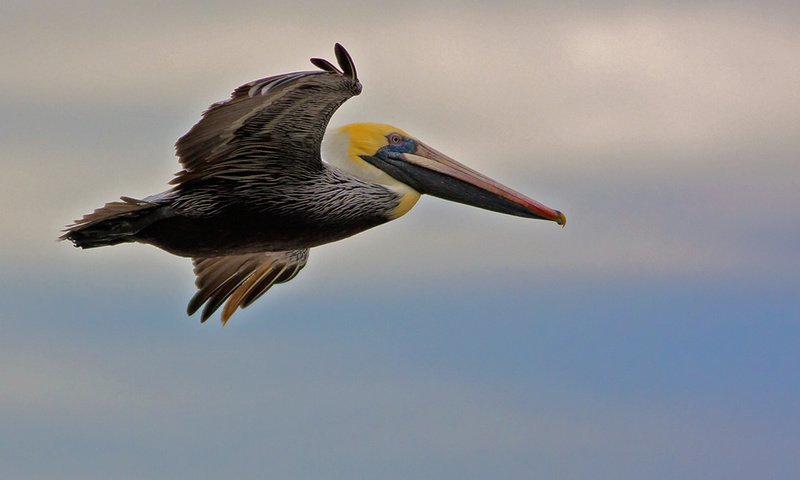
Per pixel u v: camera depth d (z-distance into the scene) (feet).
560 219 54.54
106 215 49.85
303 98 48.03
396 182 54.65
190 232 51.03
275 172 50.55
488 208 54.75
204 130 47.80
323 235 52.70
